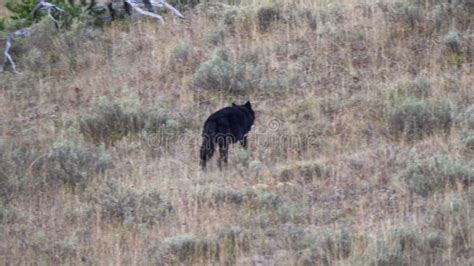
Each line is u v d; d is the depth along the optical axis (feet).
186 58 196.44
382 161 149.79
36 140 167.22
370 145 157.17
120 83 190.60
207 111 176.35
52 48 211.41
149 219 132.57
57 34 215.10
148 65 196.54
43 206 139.74
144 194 137.90
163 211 134.51
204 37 205.16
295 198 138.72
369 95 174.19
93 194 142.31
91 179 149.18
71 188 147.23
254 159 154.30
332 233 123.34
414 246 120.06
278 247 123.34
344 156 152.76
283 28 204.54
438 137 156.35
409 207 134.00
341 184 142.82
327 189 141.38
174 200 136.87
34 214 137.59
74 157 151.43
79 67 203.10
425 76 180.96
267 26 207.00
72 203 140.05
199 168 151.12
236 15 210.38
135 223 131.75
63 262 120.26
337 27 200.03
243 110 156.35
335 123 165.78
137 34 212.02
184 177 146.20
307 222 130.52
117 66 198.39
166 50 200.13
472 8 200.85
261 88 182.80
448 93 173.47
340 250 118.73
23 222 135.03
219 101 179.73
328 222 130.62
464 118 161.58
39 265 119.55
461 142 153.28
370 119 166.30
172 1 231.91
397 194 138.41
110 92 187.73
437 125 160.86
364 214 132.26
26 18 229.04
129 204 136.26
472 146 152.05
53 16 226.58
